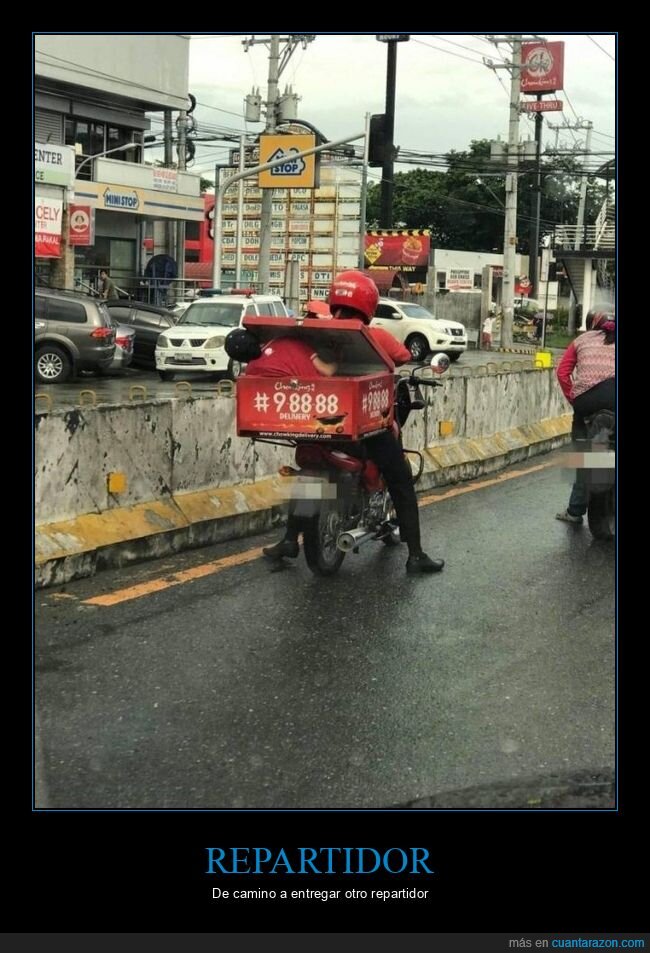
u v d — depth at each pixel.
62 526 7.23
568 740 4.88
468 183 76.19
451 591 7.38
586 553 8.65
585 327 9.48
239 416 7.04
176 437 8.25
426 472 11.60
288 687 5.44
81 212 30.58
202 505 8.42
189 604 6.80
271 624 6.47
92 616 6.46
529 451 14.40
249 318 7.07
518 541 9.05
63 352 22.69
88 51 36.03
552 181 77.62
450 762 4.64
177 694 5.29
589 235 53.44
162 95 39.44
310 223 48.47
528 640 6.33
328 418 6.91
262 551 8.26
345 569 7.91
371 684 5.53
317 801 4.26
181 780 4.39
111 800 4.22
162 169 38.72
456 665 5.86
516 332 54.66
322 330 6.94
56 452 7.15
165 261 38.00
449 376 12.48
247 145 48.28
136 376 25.66
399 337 37.38
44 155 29.27
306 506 7.31
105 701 5.18
